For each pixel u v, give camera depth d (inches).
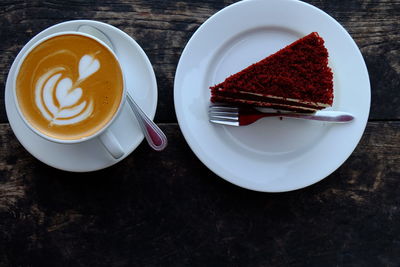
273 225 25.9
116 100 22.7
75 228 25.7
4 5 25.4
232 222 25.8
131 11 25.6
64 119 22.7
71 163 23.8
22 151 25.5
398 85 25.9
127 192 25.7
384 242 25.9
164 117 25.6
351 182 25.9
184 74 24.3
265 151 24.7
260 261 25.9
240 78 24.6
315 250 25.9
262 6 24.3
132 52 23.6
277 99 25.1
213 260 25.8
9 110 23.5
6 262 25.6
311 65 24.5
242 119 24.8
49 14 25.5
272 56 24.6
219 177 25.8
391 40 25.8
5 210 25.6
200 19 25.7
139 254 25.8
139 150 25.7
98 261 25.7
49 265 25.7
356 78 24.6
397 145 25.9
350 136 24.7
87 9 25.5
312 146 24.8
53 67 22.7
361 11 25.8
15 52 25.4
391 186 25.9
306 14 24.5
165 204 25.8
